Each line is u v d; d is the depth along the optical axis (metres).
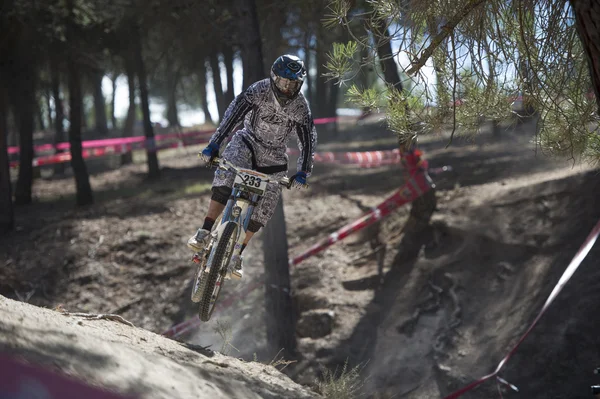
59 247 15.12
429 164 18.84
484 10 5.03
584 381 9.12
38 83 19.39
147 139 23.34
